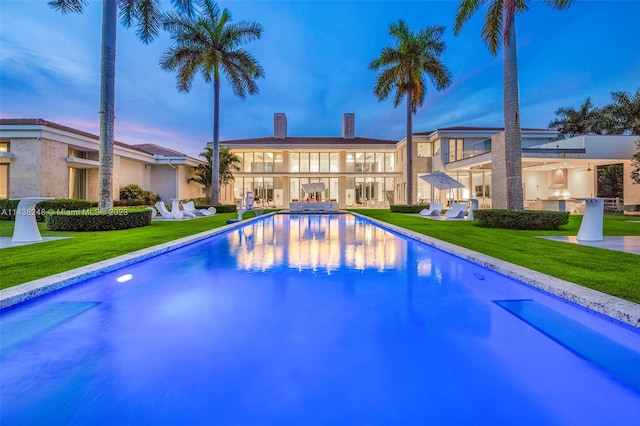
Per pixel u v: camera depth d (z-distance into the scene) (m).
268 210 28.53
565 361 2.71
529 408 2.12
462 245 7.77
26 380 2.41
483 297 4.39
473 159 22.91
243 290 4.68
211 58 22.73
